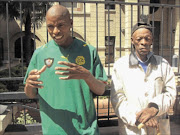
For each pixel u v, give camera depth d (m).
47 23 1.46
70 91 1.62
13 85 5.65
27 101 5.76
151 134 1.94
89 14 17.77
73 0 2.73
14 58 17.50
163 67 1.97
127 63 1.97
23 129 2.91
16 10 9.86
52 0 2.67
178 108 3.06
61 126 1.63
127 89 1.93
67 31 1.49
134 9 17.02
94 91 1.65
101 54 18.25
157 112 1.78
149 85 1.89
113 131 2.93
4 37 17.58
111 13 18.48
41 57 1.66
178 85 3.31
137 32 1.84
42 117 1.67
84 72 1.40
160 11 20.02
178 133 2.57
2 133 2.76
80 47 1.64
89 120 1.71
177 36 19.36
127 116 1.84
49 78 1.63
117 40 18.86
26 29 11.11
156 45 20.36
